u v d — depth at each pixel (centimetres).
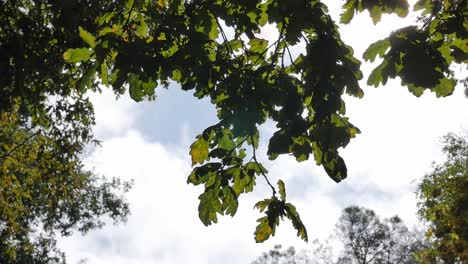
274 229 409
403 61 360
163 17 432
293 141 375
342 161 366
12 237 1719
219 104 417
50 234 2841
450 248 2070
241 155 408
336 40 372
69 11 771
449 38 393
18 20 976
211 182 403
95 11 809
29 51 935
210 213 404
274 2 408
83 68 1084
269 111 395
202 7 421
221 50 430
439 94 386
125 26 423
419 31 373
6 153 1453
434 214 2161
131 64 390
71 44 919
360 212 6062
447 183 2195
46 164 1495
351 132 374
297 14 376
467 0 386
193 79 409
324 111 357
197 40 400
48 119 1348
